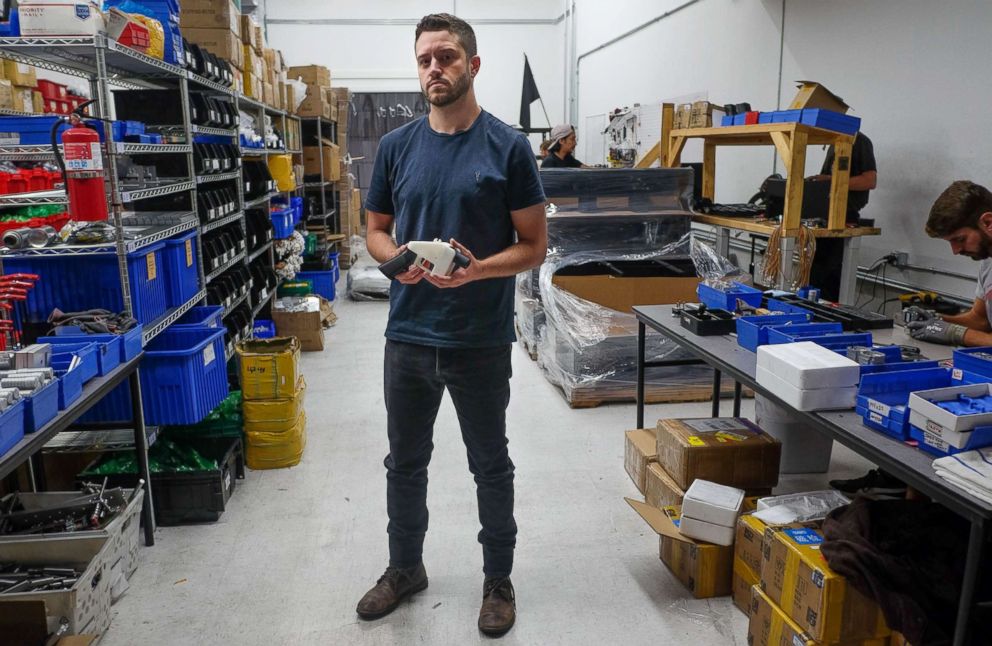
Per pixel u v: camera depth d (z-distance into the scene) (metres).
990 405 1.49
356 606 2.11
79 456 2.68
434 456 3.18
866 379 1.68
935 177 3.84
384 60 11.11
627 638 1.97
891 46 4.09
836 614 1.64
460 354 1.83
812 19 4.77
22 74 4.03
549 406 3.79
